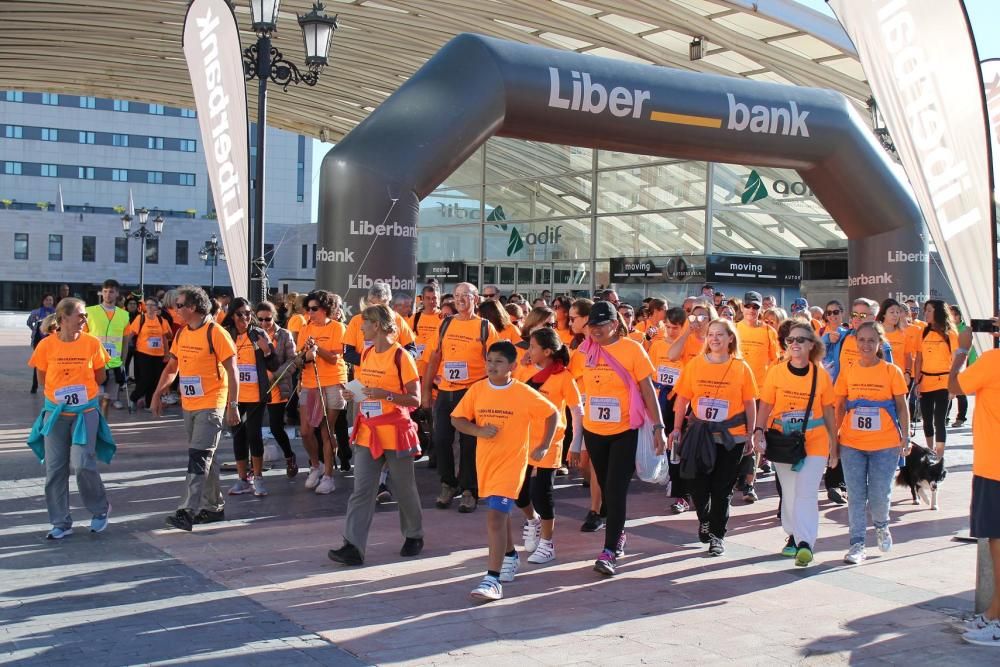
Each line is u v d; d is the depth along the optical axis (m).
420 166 11.27
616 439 7.16
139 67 27.64
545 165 27.44
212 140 10.67
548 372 7.71
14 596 6.01
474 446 8.88
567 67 12.32
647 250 24.27
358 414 7.13
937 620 5.95
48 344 7.53
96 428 7.66
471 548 7.58
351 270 11.05
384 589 6.40
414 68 25.75
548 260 27.44
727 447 7.45
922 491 9.57
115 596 6.06
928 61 6.86
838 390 7.59
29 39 23.81
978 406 5.72
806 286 23.19
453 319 9.22
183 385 8.02
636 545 7.91
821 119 13.96
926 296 15.05
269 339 9.86
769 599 6.37
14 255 72.94
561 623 5.75
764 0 18.70
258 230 12.49
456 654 5.15
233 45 10.34
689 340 10.34
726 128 13.28
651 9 19.03
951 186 6.77
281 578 6.60
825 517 9.30
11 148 86.69
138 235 51.09
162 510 8.67
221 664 4.91
